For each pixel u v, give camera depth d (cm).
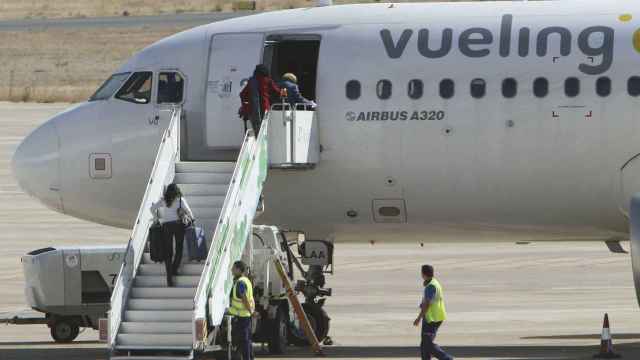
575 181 10125
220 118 10550
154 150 10631
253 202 9844
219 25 10838
